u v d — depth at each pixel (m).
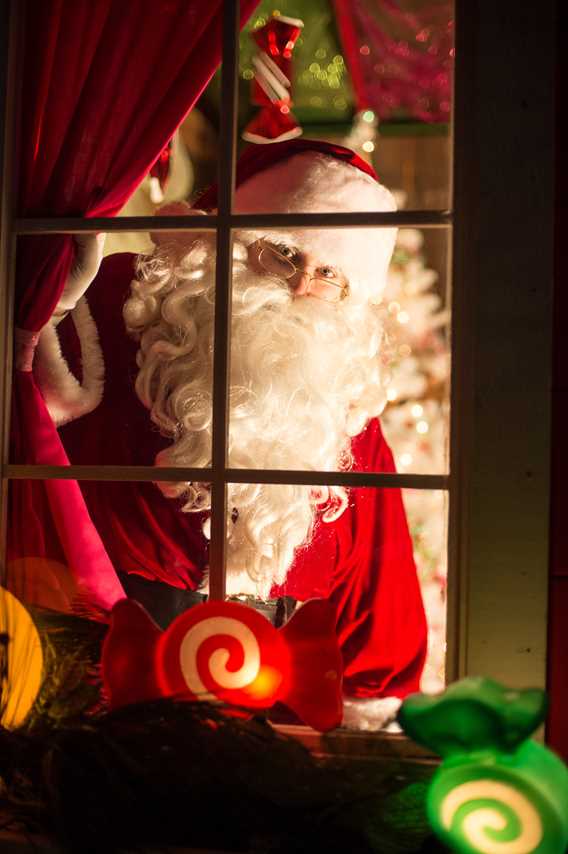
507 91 1.46
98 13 1.70
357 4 1.85
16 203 1.68
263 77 1.96
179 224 1.66
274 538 1.79
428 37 1.87
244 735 1.34
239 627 1.38
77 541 1.71
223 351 1.65
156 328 1.90
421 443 1.94
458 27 1.50
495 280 1.45
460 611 1.45
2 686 1.43
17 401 1.71
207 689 1.36
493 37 1.47
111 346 1.89
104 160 1.70
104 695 1.45
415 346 1.96
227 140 1.66
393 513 1.73
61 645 1.50
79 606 1.67
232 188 1.66
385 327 1.97
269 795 1.31
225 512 1.66
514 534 1.43
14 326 1.70
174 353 1.89
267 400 1.91
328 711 1.37
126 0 1.70
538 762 1.22
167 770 1.33
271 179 1.95
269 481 1.63
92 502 1.81
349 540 1.76
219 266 1.65
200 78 1.69
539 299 1.44
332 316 1.95
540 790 1.17
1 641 1.44
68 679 1.45
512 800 1.17
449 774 1.19
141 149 1.70
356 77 1.94
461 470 1.48
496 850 1.18
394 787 1.31
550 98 1.45
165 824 1.32
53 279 1.70
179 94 1.70
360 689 1.67
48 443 1.72
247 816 1.31
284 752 1.33
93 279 1.90
